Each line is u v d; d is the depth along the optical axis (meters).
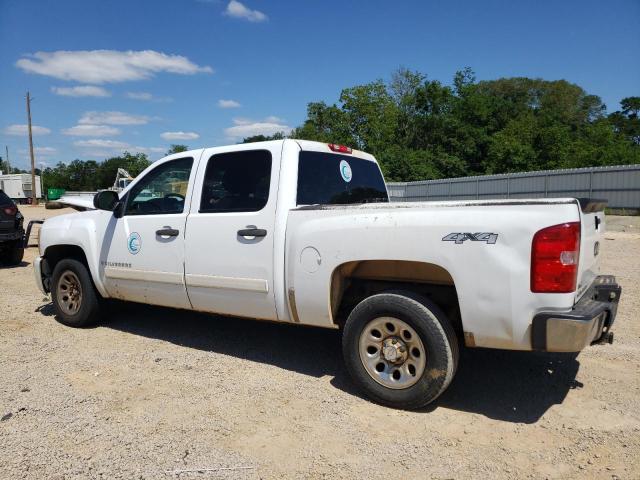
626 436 3.45
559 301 3.31
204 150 4.98
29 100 47.50
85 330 5.98
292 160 4.44
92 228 5.77
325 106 52.16
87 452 3.28
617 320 6.10
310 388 4.28
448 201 3.68
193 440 3.44
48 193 52.91
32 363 4.86
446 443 3.40
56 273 6.14
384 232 3.79
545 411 3.85
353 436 3.49
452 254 3.56
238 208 4.61
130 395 4.14
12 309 7.01
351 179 5.22
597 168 27.59
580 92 72.38
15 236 10.72
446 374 3.67
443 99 56.03
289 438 3.47
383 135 49.94
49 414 3.80
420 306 3.71
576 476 3.01
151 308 6.96
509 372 4.61
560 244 3.29
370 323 3.94
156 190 5.28
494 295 3.45
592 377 4.47
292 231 4.25
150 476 3.03
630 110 79.88
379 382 3.92
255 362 4.90
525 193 30.95
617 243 14.23
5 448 3.32
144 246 5.22
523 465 3.13
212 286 4.71
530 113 57.28
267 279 4.37
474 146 51.03
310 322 4.27
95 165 94.81
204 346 5.38
